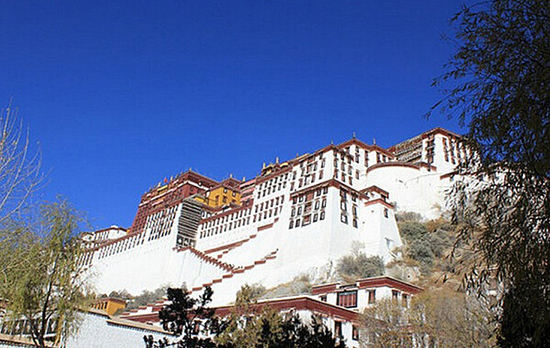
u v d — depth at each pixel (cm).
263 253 8094
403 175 8781
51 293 2853
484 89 1127
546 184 1012
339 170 8569
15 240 2228
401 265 6512
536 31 1059
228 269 8056
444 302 3344
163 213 11000
